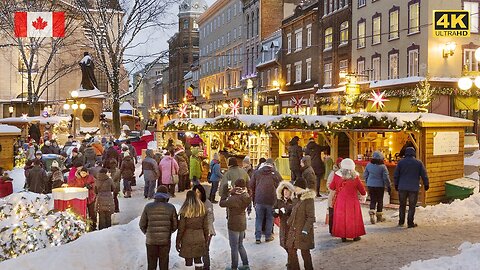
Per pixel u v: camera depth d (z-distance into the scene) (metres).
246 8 72.44
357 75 39.69
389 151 21.86
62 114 67.31
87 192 14.15
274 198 12.91
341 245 12.17
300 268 10.38
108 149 23.31
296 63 53.12
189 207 9.80
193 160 22.09
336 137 21.34
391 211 16.72
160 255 9.95
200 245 9.87
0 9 56.56
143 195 21.61
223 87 83.25
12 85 68.69
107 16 52.69
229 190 11.80
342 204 12.60
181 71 117.75
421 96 30.62
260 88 63.62
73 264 10.48
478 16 35.31
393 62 38.19
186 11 117.69
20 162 30.19
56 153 28.70
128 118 68.06
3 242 11.34
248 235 13.79
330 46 46.50
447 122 17.64
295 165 20.22
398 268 9.98
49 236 11.69
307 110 49.56
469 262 9.03
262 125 23.97
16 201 12.34
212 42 90.69
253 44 69.50
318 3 48.75
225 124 25.16
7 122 46.34
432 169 17.38
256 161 25.86
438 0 34.66
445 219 14.79
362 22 42.03
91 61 47.22
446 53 34.53
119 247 11.41
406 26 36.75
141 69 60.78
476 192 16.95
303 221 9.70
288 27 55.53
